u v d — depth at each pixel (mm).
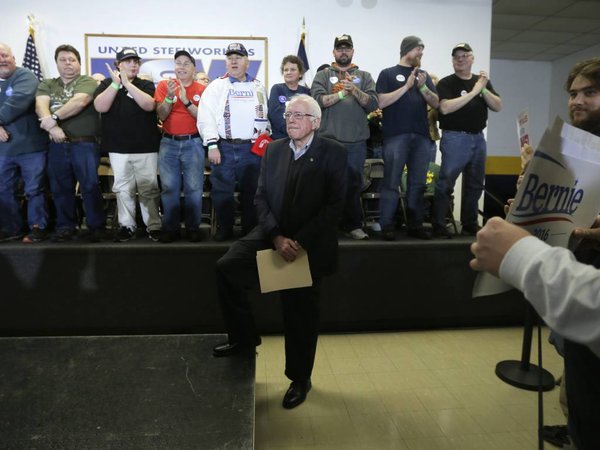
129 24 4297
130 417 1372
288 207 1873
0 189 3004
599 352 515
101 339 1996
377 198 3631
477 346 2723
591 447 801
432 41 4543
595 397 777
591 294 513
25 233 3201
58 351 1865
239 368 1729
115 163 2975
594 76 1204
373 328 2939
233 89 2951
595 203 819
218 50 4395
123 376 1651
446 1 4500
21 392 1523
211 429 1313
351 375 2355
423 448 1760
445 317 2941
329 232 1877
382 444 1780
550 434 1797
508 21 6293
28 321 2725
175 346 1935
